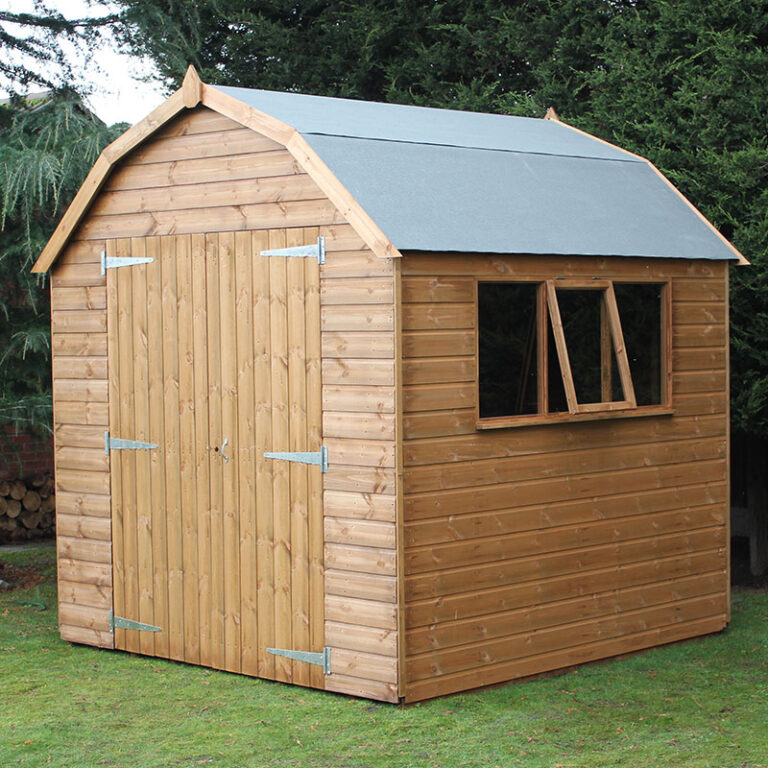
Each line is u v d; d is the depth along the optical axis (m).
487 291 7.11
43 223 10.39
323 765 5.84
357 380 6.83
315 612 7.11
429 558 6.83
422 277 6.75
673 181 9.83
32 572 11.16
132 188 7.99
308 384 7.08
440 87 12.50
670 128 9.98
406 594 6.72
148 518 8.00
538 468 7.37
